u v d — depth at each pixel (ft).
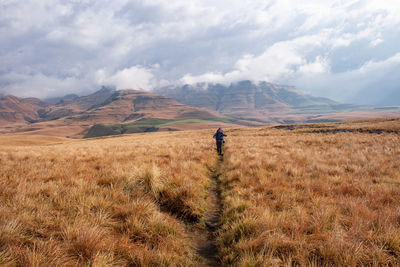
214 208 18.42
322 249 9.91
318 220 12.71
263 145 58.34
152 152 45.29
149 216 13.56
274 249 10.22
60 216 12.62
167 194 18.21
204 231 14.52
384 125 93.04
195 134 164.76
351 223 12.51
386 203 15.71
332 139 63.93
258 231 11.84
